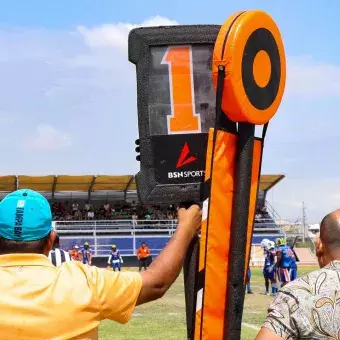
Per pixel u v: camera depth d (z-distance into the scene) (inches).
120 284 112.0
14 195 112.7
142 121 129.5
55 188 1895.9
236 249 125.9
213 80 123.8
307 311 122.6
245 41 123.4
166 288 119.0
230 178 127.0
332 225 130.5
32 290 107.4
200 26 129.6
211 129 125.1
